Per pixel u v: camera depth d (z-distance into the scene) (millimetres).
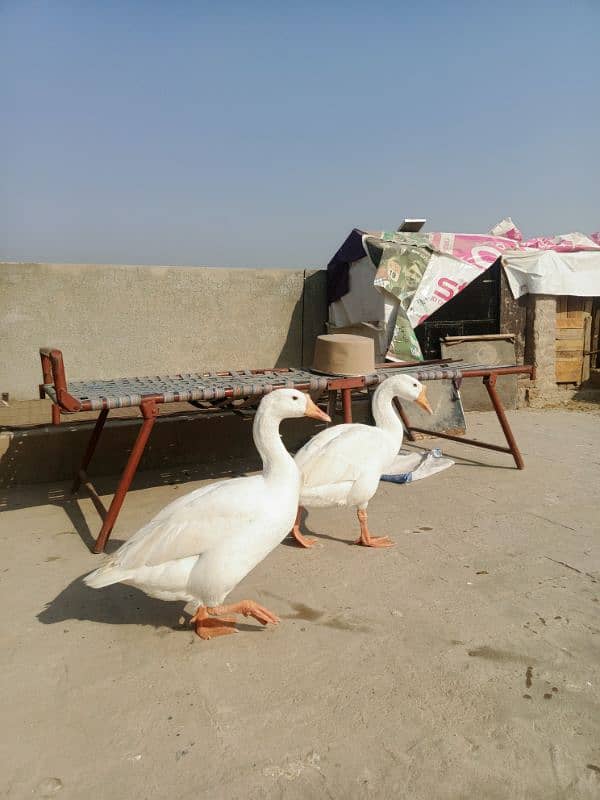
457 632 1416
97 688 1231
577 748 1059
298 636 1410
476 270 3752
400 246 3602
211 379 2518
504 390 3963
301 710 1160
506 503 2260
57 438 2572
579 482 2488
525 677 1250
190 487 2525
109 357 3932
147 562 1317
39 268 3707
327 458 1811
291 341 4387
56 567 1787
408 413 3209
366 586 1646
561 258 4062
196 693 1213
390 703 1177
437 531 2016
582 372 4461
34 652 1355
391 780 995
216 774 1010
